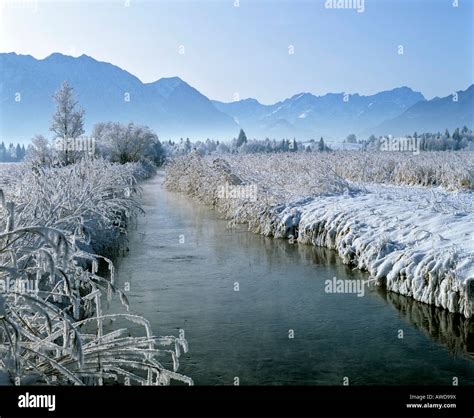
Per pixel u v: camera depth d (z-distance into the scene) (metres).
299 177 19.61
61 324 5.18
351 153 36.94
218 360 7.27
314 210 16.06
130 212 18.48
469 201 15.84
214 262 13.16
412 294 9.63
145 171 56.25
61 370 4.25
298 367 7.05
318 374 6.84
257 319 8.90
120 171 24.33
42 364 4.75
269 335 8.16
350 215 14.12
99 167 18.88
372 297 10.01
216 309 9.45
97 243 13.24
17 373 3.99
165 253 14.27
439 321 8.69
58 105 39.03
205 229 18.34
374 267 11.02
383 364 7.12
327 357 7.38
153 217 21.59
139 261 13.30
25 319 5.31
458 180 20.11
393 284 10.14
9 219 4.48
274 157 29.88
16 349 3.95
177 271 12.25
